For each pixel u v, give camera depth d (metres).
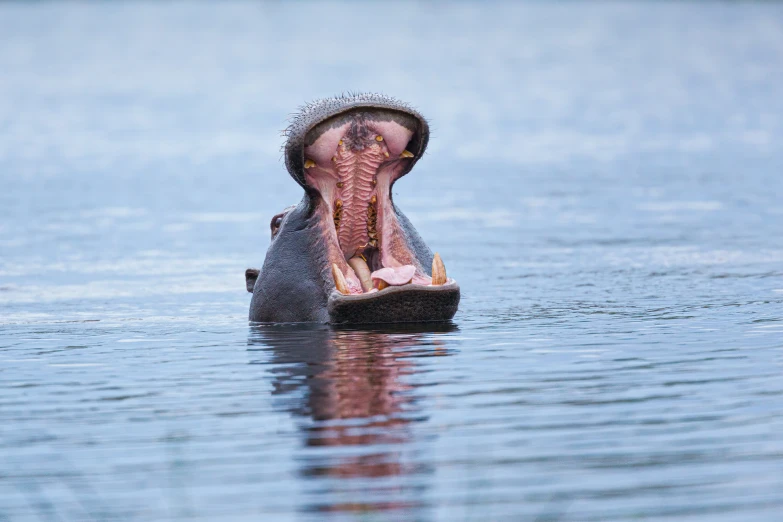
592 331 33.03
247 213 79.31
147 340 34.12
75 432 23.16
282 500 18.77
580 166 108.94
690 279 44.88
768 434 21.55
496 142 138.12
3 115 188.62
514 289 43.66
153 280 50.59
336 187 34.66
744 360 28.11
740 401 24.00
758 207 73.12
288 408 24.39
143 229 70.62
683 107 180.00
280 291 35.66
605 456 20.52
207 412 24.38
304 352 30.58
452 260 54.19
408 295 33.44
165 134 158.25
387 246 34.75
